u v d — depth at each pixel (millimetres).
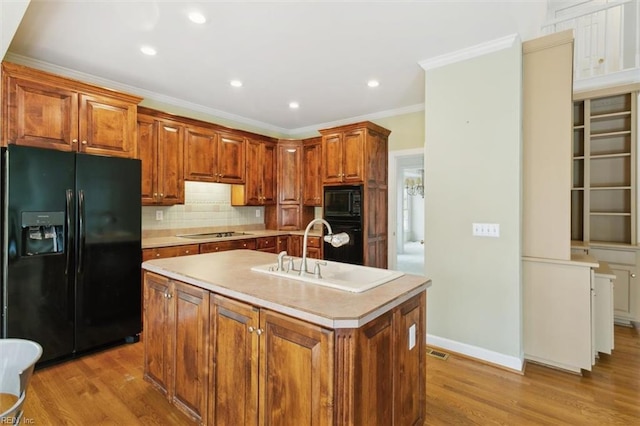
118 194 2885
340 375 1229
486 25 2324
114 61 2939
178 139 3914
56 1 2047
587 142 3711
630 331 3305
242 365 1565
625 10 3727
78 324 2654
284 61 2934
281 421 1403
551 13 3859
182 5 2098
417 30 2391
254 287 1643
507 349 2521
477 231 2643
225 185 4836
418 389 1746
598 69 3834
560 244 2479
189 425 1869
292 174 5281
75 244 2625
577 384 2305
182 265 2203
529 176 2582
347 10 2146
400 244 8656
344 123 5055
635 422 1906
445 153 2797
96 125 2854
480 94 2625
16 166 2338
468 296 2693
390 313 1488
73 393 2172
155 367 2139
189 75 3283
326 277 2072
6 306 2318
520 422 1909
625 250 3428
